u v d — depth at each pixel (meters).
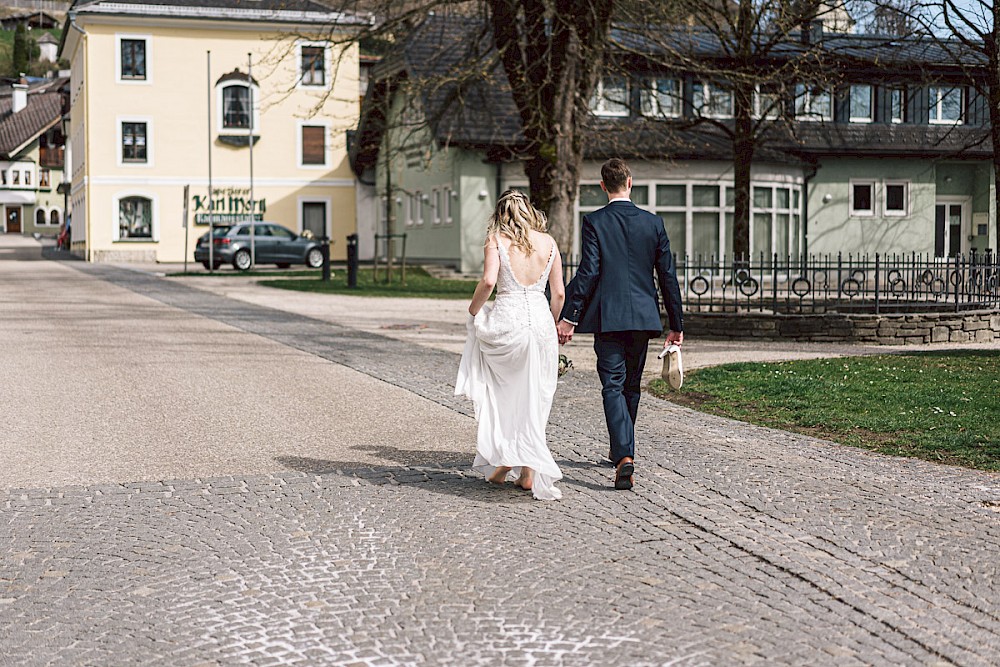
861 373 12.13
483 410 6.75
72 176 58.78
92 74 48.72
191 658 4.21
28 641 4.39
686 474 7.33
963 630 4.49
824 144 36.84
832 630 4.50
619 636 4.43
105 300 23.83
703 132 33.69
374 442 8.51
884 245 38.09
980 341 17.34
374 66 30.61
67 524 6.13
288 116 50.66
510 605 4.80
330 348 14.95
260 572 5.28
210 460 7.82
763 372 12.26
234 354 14.12
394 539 5.85
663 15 22.28
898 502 6.56
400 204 44.19
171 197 49.78
